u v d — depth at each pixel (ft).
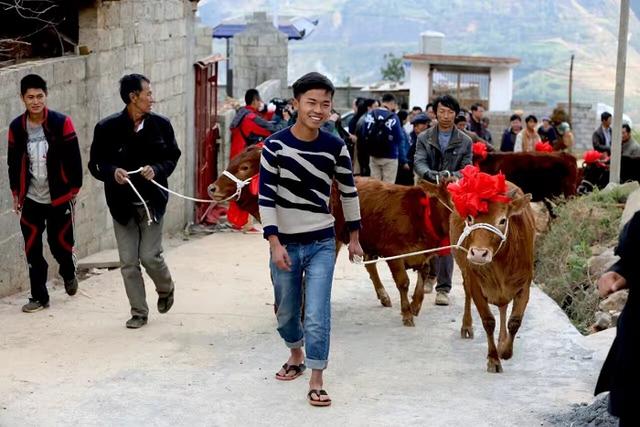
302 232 24.14
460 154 34.83
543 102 141.38
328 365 28.32
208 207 56.24
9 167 32.58
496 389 26.37
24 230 33.04
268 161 23.94
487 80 141.08
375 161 53.88
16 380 26.50
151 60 49.14
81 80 41.55
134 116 30.83
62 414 24.21
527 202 26.22
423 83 142.61
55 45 43.21
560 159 50.75
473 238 26.02
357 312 34.76
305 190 24.02
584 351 29.76
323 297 24.20
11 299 35.37
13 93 35.55
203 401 25.18
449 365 28.63
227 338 30.91
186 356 28.91
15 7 39.81
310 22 167.12
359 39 429.79
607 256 39.81
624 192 49.67
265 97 95.66
